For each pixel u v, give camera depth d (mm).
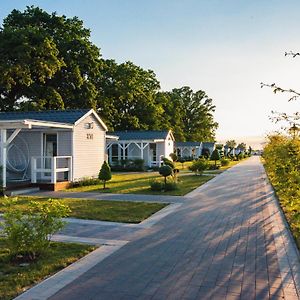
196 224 8727
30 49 25844
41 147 18031
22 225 5984
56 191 15820
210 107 79625
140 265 5625
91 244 6871
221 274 5211
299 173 7684
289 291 4617
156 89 51156
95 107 33312
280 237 7410
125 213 10188
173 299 4352
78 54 31781
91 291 4617
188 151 57906
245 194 14508
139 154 33969
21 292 4605
